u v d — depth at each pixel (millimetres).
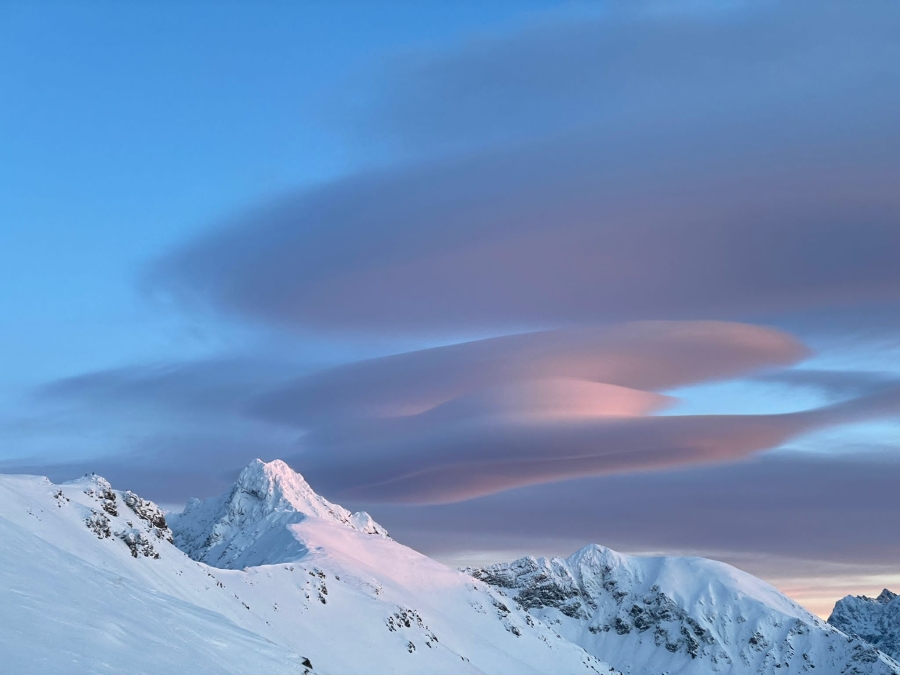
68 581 70438
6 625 54500
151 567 135250
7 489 118500
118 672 54219
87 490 142250
